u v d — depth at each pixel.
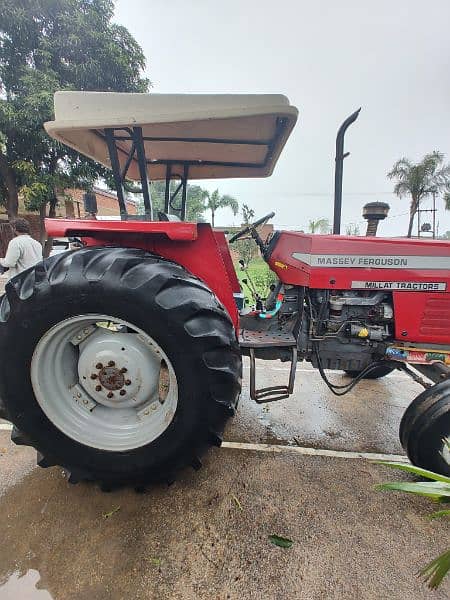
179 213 3.28
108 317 1.56
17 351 1.60
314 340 2.18
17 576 1.33
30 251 3.99
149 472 1.66
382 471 1.97
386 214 2.43
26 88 9.37
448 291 2.04
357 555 1.45
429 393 1.85
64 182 10.59
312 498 1.75
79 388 1.79
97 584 1.31
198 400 1.56
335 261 2.06
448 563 0.89
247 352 2.24
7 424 2.42
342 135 2.17
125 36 10.82
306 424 2.47
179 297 1.55
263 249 2.35
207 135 2.24
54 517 1.60
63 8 9.94
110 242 2.05
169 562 1.40
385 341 2.17
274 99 1.66
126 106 1.67
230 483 1.84
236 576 1.35
